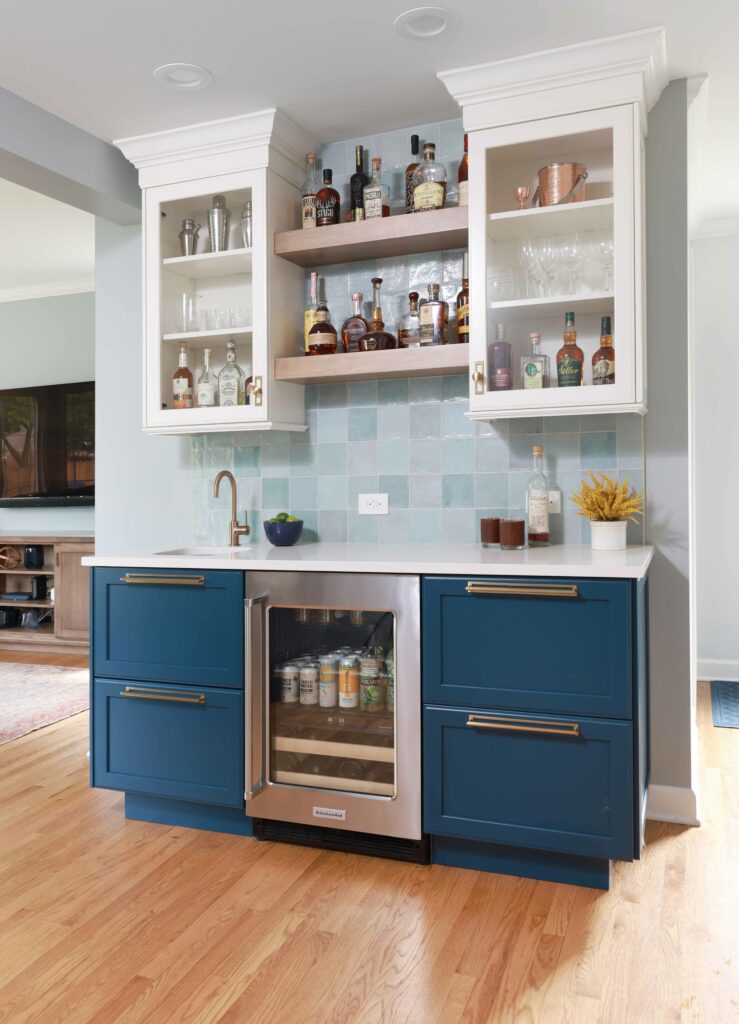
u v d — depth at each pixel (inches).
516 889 84.6
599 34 90.1
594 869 84.5
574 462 106.3
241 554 102.8
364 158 117.2
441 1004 65.5
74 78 99.0
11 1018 64.1
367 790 92.0
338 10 85.0
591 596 80.8
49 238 186.4
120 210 124.4
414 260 113.9
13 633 215.3
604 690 80.8
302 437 121.4
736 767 121.5
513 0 83.5
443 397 112.9
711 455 172.9
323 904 81.7
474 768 86.1
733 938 74.6
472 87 97.9
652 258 102.2
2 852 94.7
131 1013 64.7
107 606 103.0
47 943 74.9
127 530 133.7
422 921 78.1
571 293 98.7
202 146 112.4
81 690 171.0
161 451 131.0
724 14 86.4
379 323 110.1
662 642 102.3
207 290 123.3
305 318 115.1
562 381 97.8
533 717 83.4
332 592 91.3
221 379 115.3
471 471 111.6
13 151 102.3
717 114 114.2
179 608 98.9
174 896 83.7
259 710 95.0
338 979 68.9
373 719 91.7
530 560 87.3
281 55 94.3
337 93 103.7
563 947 73.4
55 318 228.8
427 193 104.7
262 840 97.8
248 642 94.1
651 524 102.9
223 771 97.0
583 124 94.3
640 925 77.0
